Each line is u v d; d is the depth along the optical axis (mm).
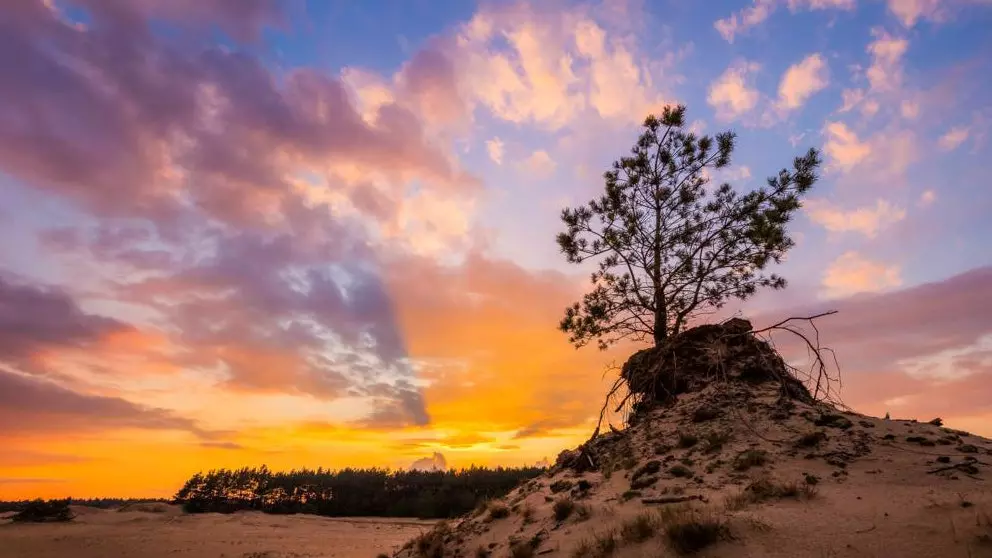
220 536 42156
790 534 6266
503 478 70312
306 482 85000
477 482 72125
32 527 45969
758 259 15547
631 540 7309
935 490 7191
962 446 9117
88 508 58969
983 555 4953
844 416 11273
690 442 11242
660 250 16188
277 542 37406
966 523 5621
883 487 7672
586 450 13141
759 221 15156
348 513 75625
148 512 62750
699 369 14383
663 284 15750
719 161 16953
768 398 12625
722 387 13250
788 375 13258
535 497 11688
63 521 51000
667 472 10078
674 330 15094
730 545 6332
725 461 9922
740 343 14555
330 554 29297
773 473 8922
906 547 5441
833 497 7383
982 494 6574
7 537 39125
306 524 58062
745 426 11305
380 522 63219
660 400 14727
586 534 8242
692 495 8641
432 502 68250
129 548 34125
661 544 6898
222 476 82062
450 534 11281
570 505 9484
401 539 38344
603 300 16250
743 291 16328
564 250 17203
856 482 8047
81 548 34594
